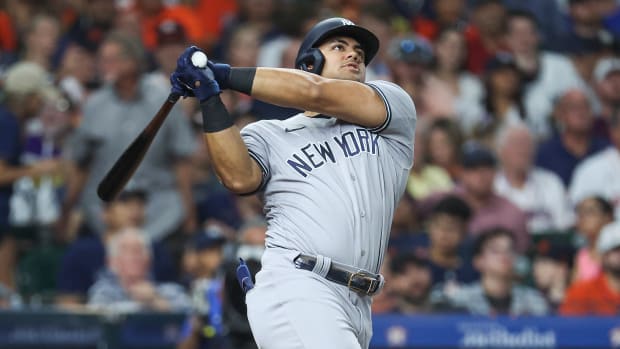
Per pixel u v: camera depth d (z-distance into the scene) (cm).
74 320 2739
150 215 3244
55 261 3105
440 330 2758
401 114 1573
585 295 2895
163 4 4294
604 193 3622
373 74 3822
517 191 3519
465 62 4103
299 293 1502
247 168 1511
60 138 3509
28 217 3356
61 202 3353
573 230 3319
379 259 1573
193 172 3472
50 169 3328
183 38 3831
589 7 4372
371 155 1563
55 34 3956
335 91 1518
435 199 3341
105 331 2741
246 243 2642
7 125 3359
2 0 4188
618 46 4341
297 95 1499
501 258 2891
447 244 3002
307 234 1517
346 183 1537
